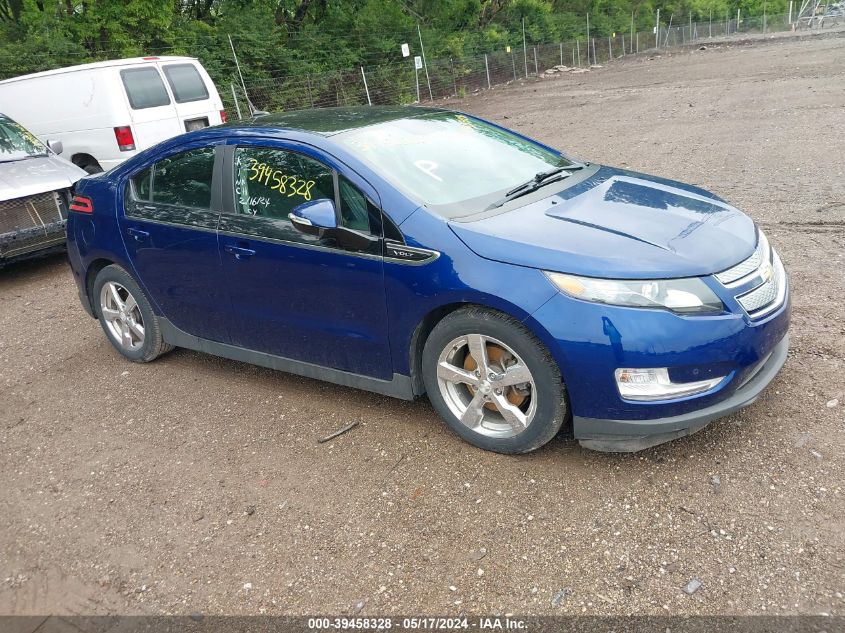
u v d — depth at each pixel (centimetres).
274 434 400
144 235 458
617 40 4953
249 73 2262
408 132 415
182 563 306
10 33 1819
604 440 320
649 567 273
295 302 393
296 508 333
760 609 248
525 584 272
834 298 486
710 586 260
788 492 303
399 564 291
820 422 347
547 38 4197
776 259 364
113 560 314
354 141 387
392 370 372
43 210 759
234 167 415
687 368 301
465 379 348
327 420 408
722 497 305
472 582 277
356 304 368
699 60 3459
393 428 390
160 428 422
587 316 301
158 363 516
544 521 304
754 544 277
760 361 321
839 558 265
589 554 283
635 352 298
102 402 465
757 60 2938
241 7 2455
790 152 955
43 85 1099
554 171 416
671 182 429
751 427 350
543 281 309
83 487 372
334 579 287
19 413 464
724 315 305
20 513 356
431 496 329
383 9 2923
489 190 380
